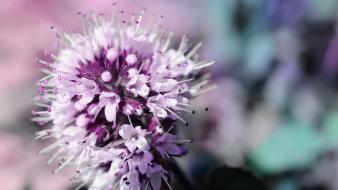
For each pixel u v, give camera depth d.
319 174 0.14
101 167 0.10
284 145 0.14
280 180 0.14
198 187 0.12
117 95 0.10
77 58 0.11
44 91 0.11
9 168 0.14
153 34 0.11
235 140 0.14
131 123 0.10
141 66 0.10
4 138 0.14
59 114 0.10
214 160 0.14
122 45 0.11
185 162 0.14
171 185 0.10
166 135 0.10
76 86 0.10
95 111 0.10
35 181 0.14
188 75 0.11
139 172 0.10
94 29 0.11
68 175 0.14
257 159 0.14
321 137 0.14
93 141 0.10
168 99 0.10
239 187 0.12
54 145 0.11
